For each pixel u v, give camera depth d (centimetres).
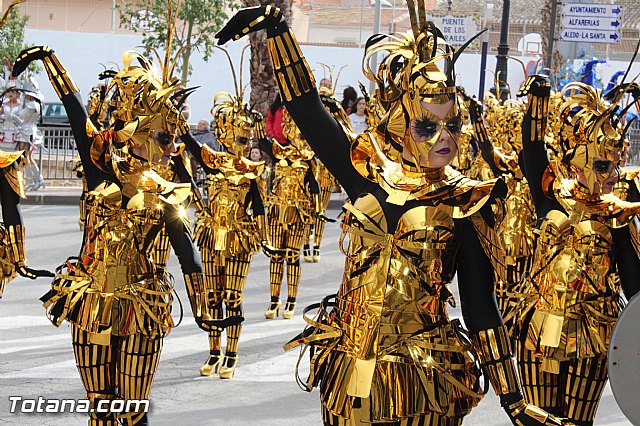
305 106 556
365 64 581
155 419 939
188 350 1213
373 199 546
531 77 745
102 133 725
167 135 730
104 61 4166
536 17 5116
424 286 540
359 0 6538
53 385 1033
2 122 2725
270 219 1435
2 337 1245
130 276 720
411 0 555
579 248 724
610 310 727
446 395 538
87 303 714
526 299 746
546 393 738
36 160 3006
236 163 1127
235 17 547
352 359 543
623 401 611
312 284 1697
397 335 536
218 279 1122
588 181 722
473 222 540
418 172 547
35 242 2038
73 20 5072
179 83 752
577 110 762
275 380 1092
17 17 3256
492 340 536
